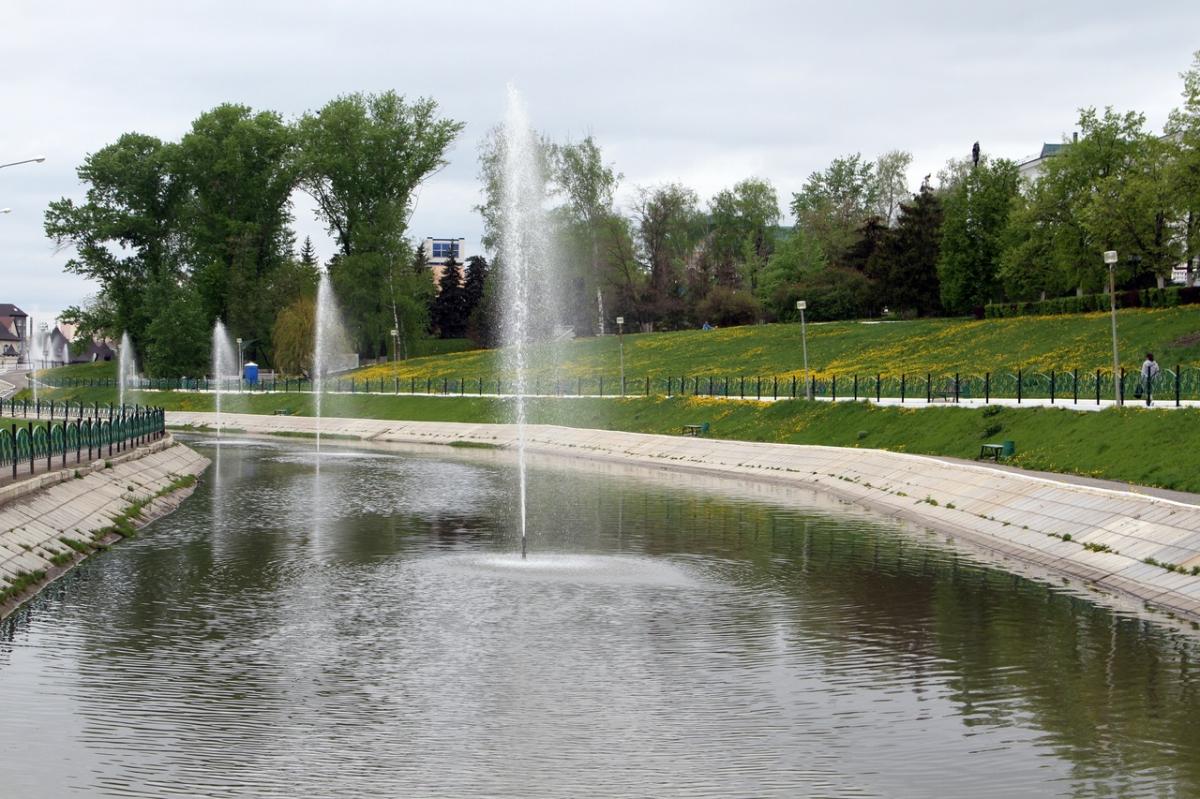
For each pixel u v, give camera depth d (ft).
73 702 57.36
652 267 386.11
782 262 384.27
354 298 351.25
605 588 84.99
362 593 83.51
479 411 255.50
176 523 119.85
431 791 46.06
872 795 45.88
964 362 220.02
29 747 50.96
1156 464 106.32
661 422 212.02
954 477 124.88
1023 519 103.71
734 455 176.24
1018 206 257.55
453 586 85.97
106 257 366.22
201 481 162.50
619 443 205.46
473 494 144.97
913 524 116.26
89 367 440.86
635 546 103.60
